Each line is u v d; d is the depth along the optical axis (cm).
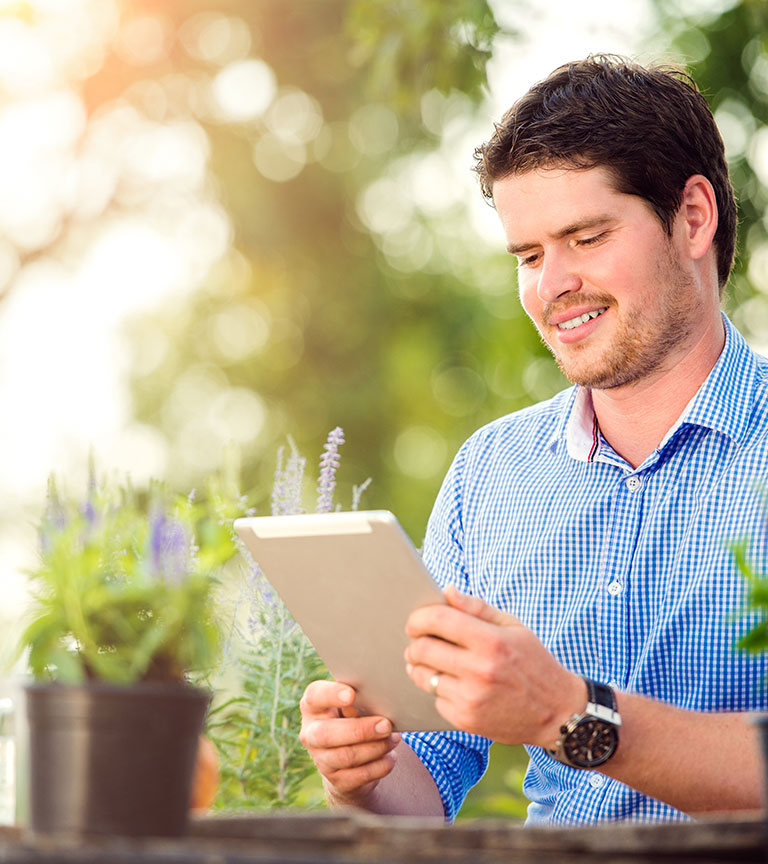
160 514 157
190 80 1302
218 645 159
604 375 267
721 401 266
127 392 1418
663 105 267
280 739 287
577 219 260
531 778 274
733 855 135
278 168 1444
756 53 706
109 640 150
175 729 142
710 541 258
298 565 205
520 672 193
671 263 267
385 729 226
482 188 294
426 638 196
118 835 139
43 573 152
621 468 274
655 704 212
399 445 1566
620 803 251
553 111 264
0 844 120
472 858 129
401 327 1520
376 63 523
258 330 1481
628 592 264
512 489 292
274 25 1344
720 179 281
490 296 1527
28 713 143
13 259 1159
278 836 144
